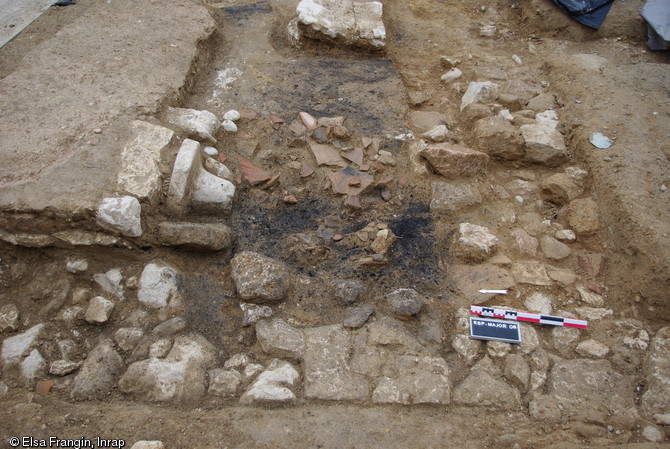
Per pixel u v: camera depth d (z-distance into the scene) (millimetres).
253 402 2242
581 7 4543
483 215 3107
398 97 3918
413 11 5148
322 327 2525
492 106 3787
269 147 3445
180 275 2668
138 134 2992
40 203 2555
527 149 3389
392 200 3178
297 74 4078
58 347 2414
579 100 3729
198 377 2324
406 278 2777
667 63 4316
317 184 3242
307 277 2746
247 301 2584
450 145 3367
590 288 2762
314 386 2289
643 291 2648
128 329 2465
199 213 2949
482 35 4816
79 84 3383
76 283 2623
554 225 3094
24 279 2633
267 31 4539
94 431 2113
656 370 2367
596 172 3189
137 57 3703
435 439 2113
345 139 3498
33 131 2977
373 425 2152
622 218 2891
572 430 2160
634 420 2203
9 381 2322
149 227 2688
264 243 2900
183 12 4328
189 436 2100
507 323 2549
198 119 3285
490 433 2154
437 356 2434
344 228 3016
